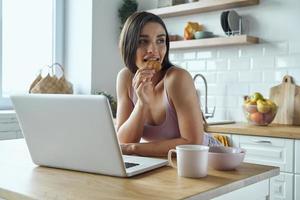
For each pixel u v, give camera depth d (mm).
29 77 3467
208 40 3123
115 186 903
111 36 3732
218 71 3275
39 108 1048
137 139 1483
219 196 924
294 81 2855
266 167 1162
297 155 2297
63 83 3111
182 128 1347
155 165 1092
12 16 3318
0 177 1009
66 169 1097
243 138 2547
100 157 999
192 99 1361
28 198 835
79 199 801
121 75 1654
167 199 796
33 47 3508
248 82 3098
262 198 1118
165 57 1473
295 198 2314
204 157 998
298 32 2836
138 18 1420
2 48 3230
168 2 3520
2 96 3254
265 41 3004
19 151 1433
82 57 3625
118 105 1663
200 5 3182
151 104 1461
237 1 2969
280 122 2885
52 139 1074
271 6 2971
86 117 968
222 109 3244
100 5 3617
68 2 3730
